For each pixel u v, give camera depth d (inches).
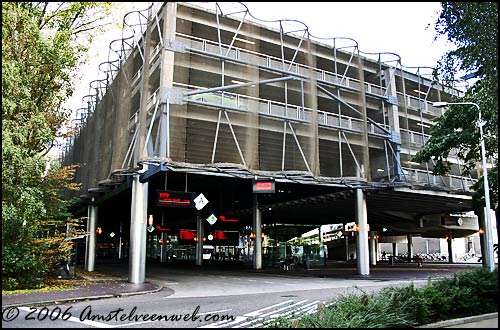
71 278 919.7
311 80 1058.7
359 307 372.2
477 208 1556.3
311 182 1005.2
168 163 823.1
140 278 877.8
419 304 391.2
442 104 816.9
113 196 1165.1
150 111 968.3
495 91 479.2
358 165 1067.9
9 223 692.1
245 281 998.4
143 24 1024.9
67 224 851.4
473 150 863.1
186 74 976.9
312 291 761.0
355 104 1179.3
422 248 3380.9
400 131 1283.2
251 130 971.9
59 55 789.9
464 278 476.7
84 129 1416.1
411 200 1392.7
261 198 1529.3
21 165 674.8
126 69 1044.5
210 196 1571.1
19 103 716.7
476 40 499.2
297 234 2060.8
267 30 1151.6
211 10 1083.3
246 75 1027.3
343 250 2704.2
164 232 2461.9
